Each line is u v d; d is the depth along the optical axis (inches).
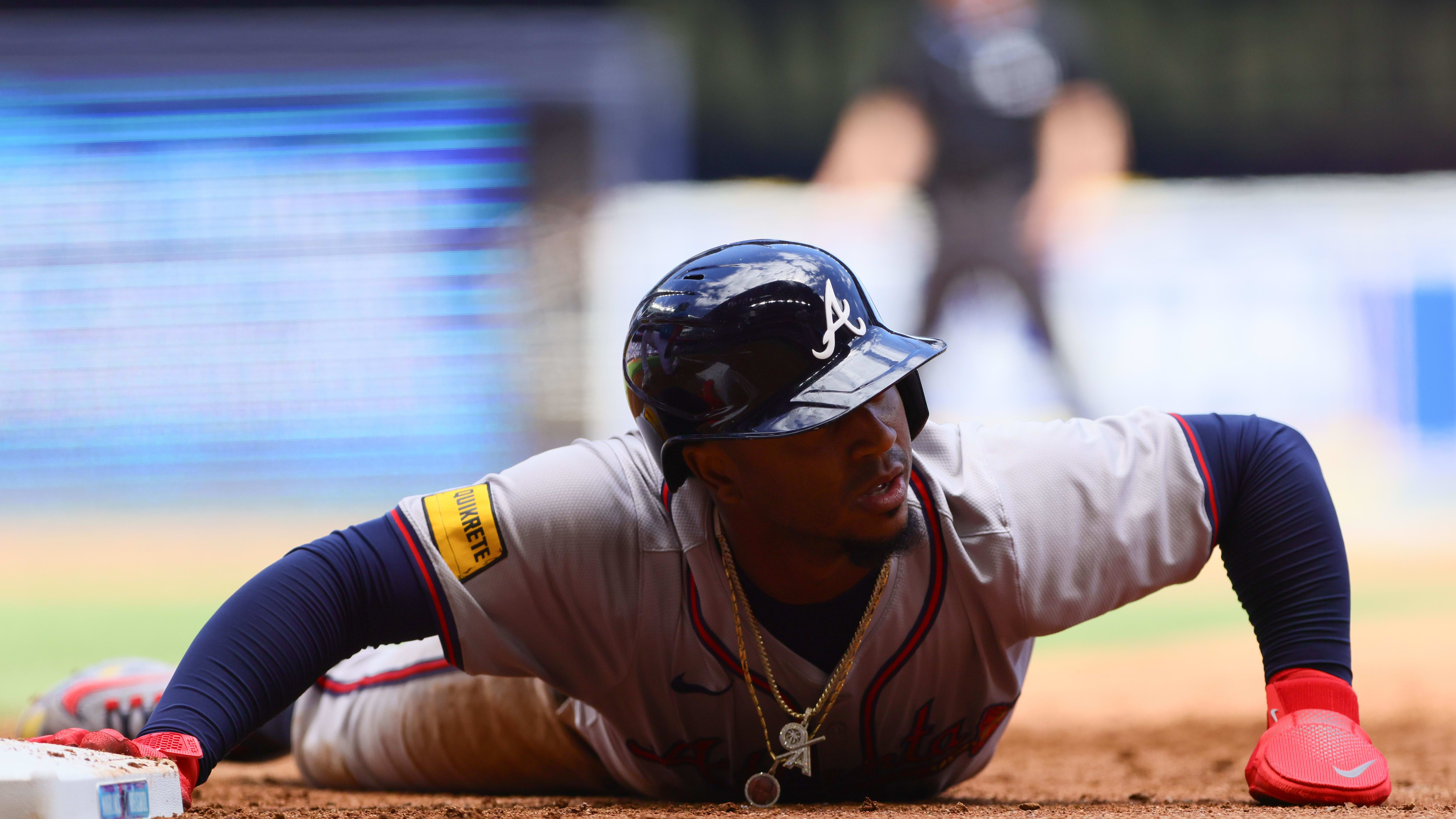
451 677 498.3
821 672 386.9
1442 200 2576.3
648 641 383.6
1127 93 2810.0
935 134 2269.9
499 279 2691.9
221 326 2620.6
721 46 2827.3
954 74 2244.1
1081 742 791.7
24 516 2313.0
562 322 2677.2
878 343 359.9
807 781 422.3
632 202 2731.3
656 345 363.3
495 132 2765.7
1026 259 2260.1
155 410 2549.2
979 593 375.6
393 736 521.3
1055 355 2267.5
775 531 362.6
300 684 368.8
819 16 2824.8
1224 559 414.0
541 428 2635.3
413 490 2551.7
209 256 2650.1
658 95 2815.0
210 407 2566.4
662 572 377.1
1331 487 2346.2
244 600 366.9
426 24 2758.4
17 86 2674.7
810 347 350.9
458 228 2723.9
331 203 2699.3
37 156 2664.9
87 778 305.7
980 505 373.1
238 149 2711.6
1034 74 2244.1
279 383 2598.4
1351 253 2511.1
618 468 384.2
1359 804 377.1
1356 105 2792.8
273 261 2655.0
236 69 2719.0
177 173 2691.9
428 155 2743.6
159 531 2181.3
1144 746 756.6
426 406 2632.9
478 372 2650.1
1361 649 1206.3
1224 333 2482.8
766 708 394.3
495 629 375.6
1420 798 431.8
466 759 504.1
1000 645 387.5
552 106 2773.1
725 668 386.0
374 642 381.1
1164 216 2511.1
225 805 451.2
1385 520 2192.4
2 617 1467.8
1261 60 2800.2
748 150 2824.8
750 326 350.3
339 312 2647.6
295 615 365.1
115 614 1475.1
